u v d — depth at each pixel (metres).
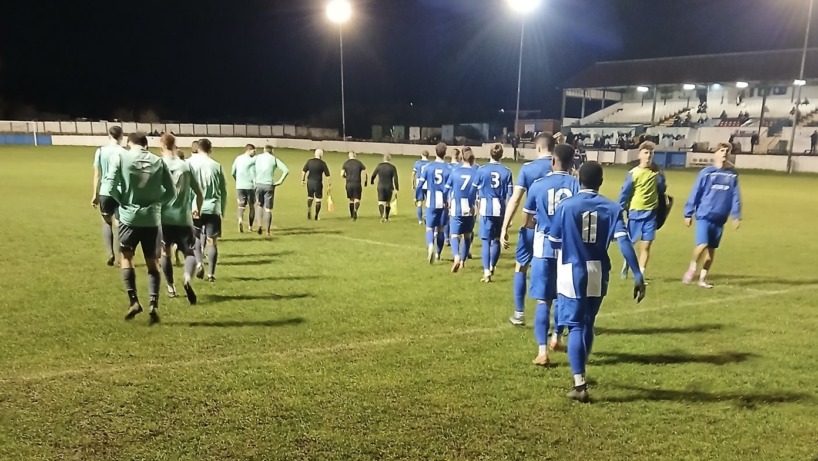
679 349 6.38
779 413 4.89
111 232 9.55
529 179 6.46
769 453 4.27
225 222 15.25
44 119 68.94
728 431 4.57
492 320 7.26
